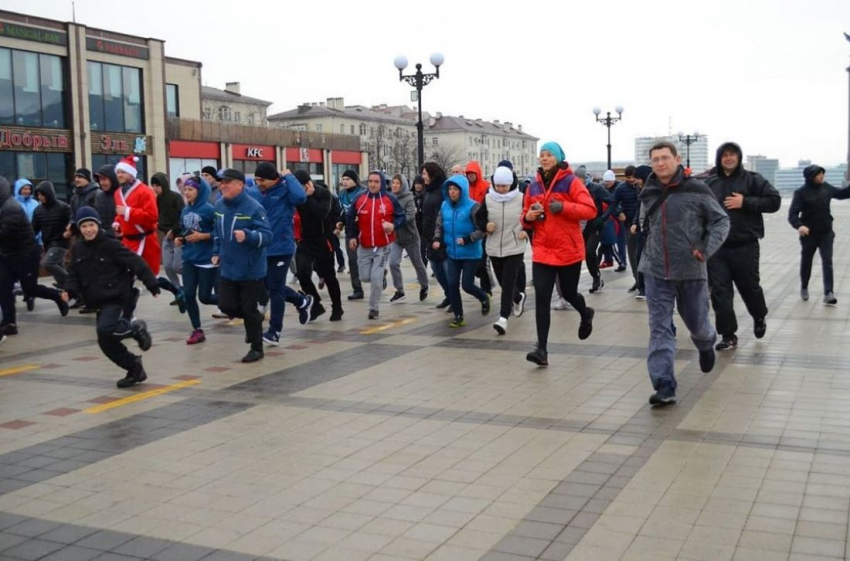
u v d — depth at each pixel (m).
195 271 10.04
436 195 12.91
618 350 9.27
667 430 6.24
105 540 4.50
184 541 4.47
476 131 127.00
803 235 12.24
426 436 6.22
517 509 4.80
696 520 4.57
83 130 41.88
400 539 4.44
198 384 8.04
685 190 6.77
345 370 8.49
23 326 11.77
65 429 6.61
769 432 6.13
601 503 4.85
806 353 8.83
